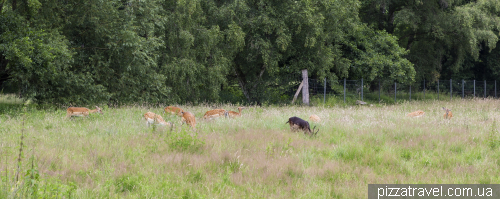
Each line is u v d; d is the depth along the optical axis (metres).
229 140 10.53
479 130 13.45
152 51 22.61
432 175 7.85
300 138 11.34
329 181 7.41
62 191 5.56
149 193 6.04
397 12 37.00
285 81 29.88
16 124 12.76
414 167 8.51
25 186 5.27
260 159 8.54
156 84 22.03
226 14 24.44
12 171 6.45
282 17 25.38
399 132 12.73
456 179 7.57
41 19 17.91
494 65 43.72
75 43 20.52
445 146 10.66
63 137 10.51
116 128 12.07
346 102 29.83
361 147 10.04
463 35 36.72
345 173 7.76
